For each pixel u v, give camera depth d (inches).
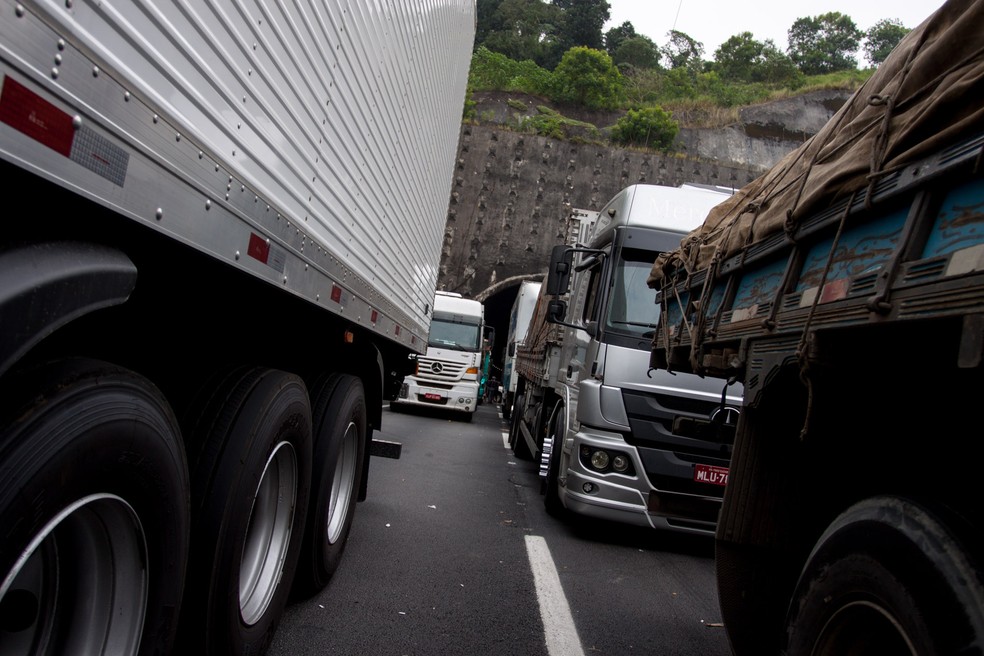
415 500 315.3
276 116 111.3
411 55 202.2
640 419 276.8
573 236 568.7
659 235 297.9
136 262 98.1
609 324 288.4
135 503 84.4
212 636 116.9
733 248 154.6
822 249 111.0
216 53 90.4
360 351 212.5
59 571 81.9
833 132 120.0
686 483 276.2
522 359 590.6
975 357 68.1
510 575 221.3
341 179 148.6
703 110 2208.4
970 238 73.3
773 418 136.3
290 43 114.1
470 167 1686.8
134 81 72.4
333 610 172.7
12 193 65.1
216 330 137.4
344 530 195.9
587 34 3169.3
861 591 85.7
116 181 70.0
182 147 83.0
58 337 81.7
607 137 2063.2
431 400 799.1
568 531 297.3
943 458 94.1
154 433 85.6
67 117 61.7
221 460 118.3
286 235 120.3
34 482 66.3
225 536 116.6
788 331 114.4
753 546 134.7
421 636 163.5
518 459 510.3
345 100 144.9
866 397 105.5
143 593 89.4
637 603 211.2
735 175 1732.3
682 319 194.2
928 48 92.4
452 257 1660.9
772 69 3036.4
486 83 2229.3
